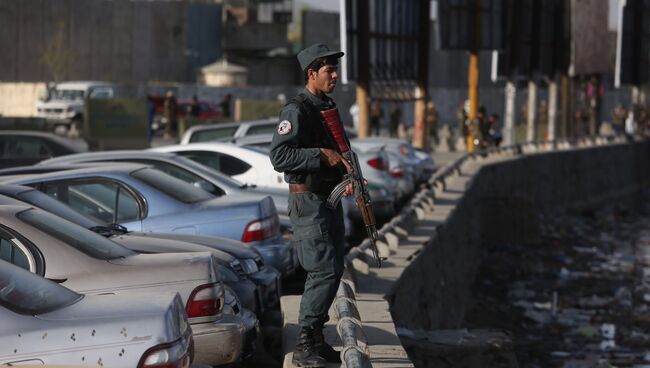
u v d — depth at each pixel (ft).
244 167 102.58
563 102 317.42
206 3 501.56
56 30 430.61
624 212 318.86
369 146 148.66
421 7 223.51
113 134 220.23
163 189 72.38
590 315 134.41
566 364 102.94
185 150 103.96
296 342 47.62
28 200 59.21
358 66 192.54
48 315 34.01
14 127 214.90
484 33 257.34
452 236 121.29
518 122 486.79
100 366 32.12
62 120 317.63
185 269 48.03
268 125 145.48
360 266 70.85
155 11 466.70
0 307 33.68
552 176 271.69
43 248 47.01
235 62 506.89
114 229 61.16
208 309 47.85
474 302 141.28
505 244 197.67
